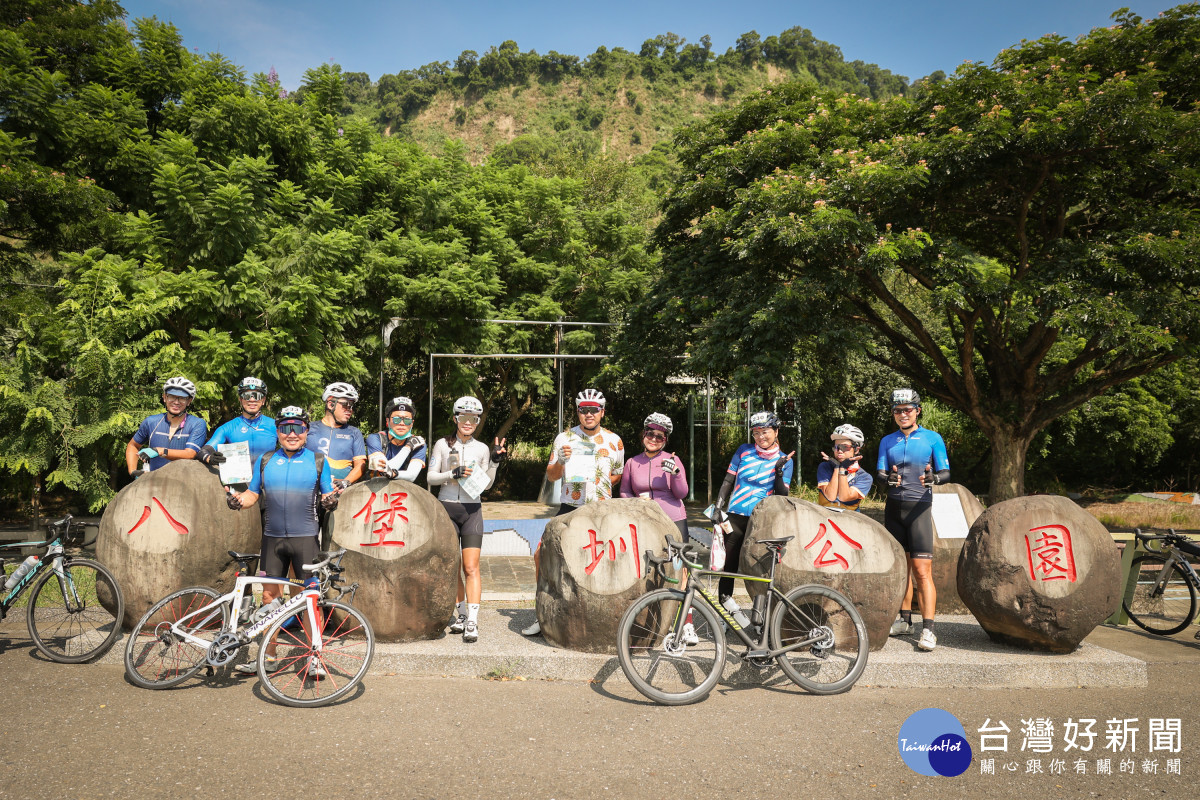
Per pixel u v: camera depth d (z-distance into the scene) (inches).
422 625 200.1
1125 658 198.4
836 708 173.3
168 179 435.8
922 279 480.7
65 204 439.2
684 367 563.2
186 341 474.6
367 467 219.6
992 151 399.2
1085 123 390.6
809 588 188.1
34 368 388.8
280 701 167.6
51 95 449.7
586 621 192.1
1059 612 195.0
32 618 198.2
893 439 220.5
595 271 650.8
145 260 447.5
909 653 199.9
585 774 136.0
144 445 229.8
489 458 212.4
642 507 199.2
